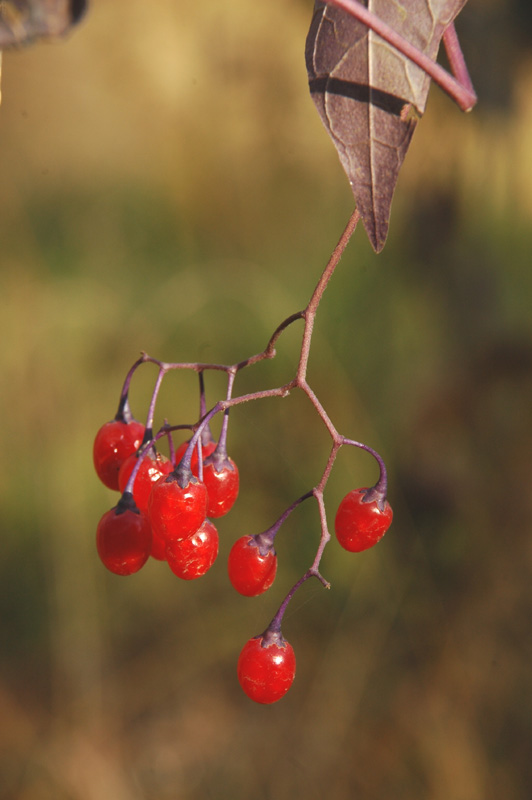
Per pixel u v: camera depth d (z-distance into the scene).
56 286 0.88
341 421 0.84
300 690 0.78
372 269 0.91
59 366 0.83
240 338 0.87
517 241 0.92
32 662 0.77
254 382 0.87
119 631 0.81
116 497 0.83
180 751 0.73
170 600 0.83
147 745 0.73
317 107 0.38
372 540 0.40
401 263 0.92
